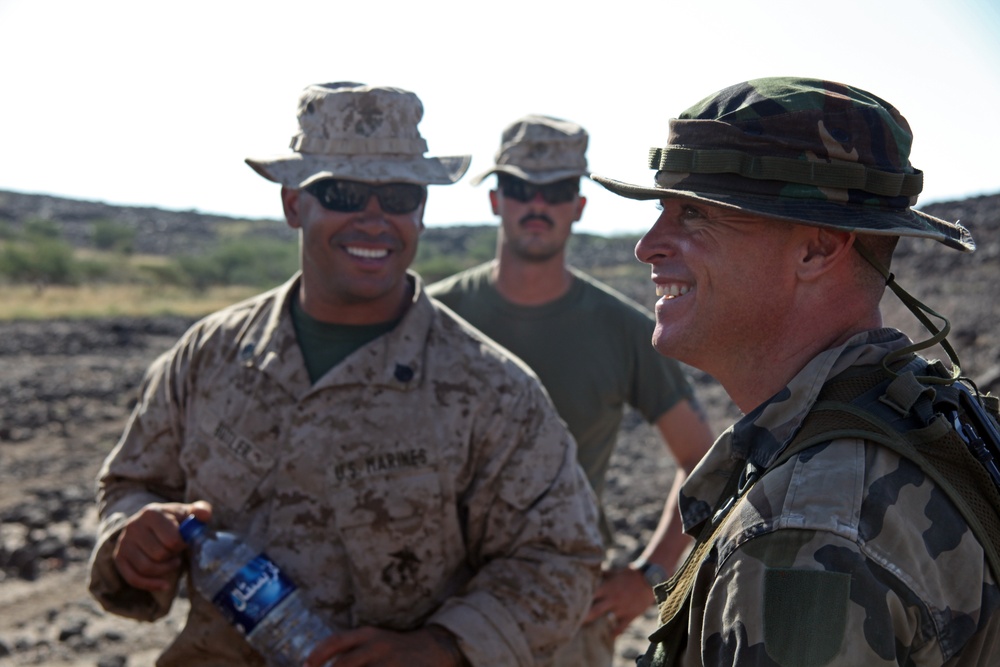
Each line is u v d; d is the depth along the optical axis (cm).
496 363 251
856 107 138
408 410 242
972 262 2291
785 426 135
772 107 138
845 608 113
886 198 139
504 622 228
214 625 242
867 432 126
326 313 254
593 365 344
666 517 329
